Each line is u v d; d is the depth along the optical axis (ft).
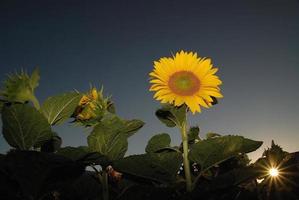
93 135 2.60
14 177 2.19
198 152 2.56
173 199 2.34
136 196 2.28
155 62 3.02
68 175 2.34
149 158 2.51
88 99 2.88
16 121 2.39
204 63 3.02
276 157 2.55
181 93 2.84
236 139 2.52
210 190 2.28
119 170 2.54
